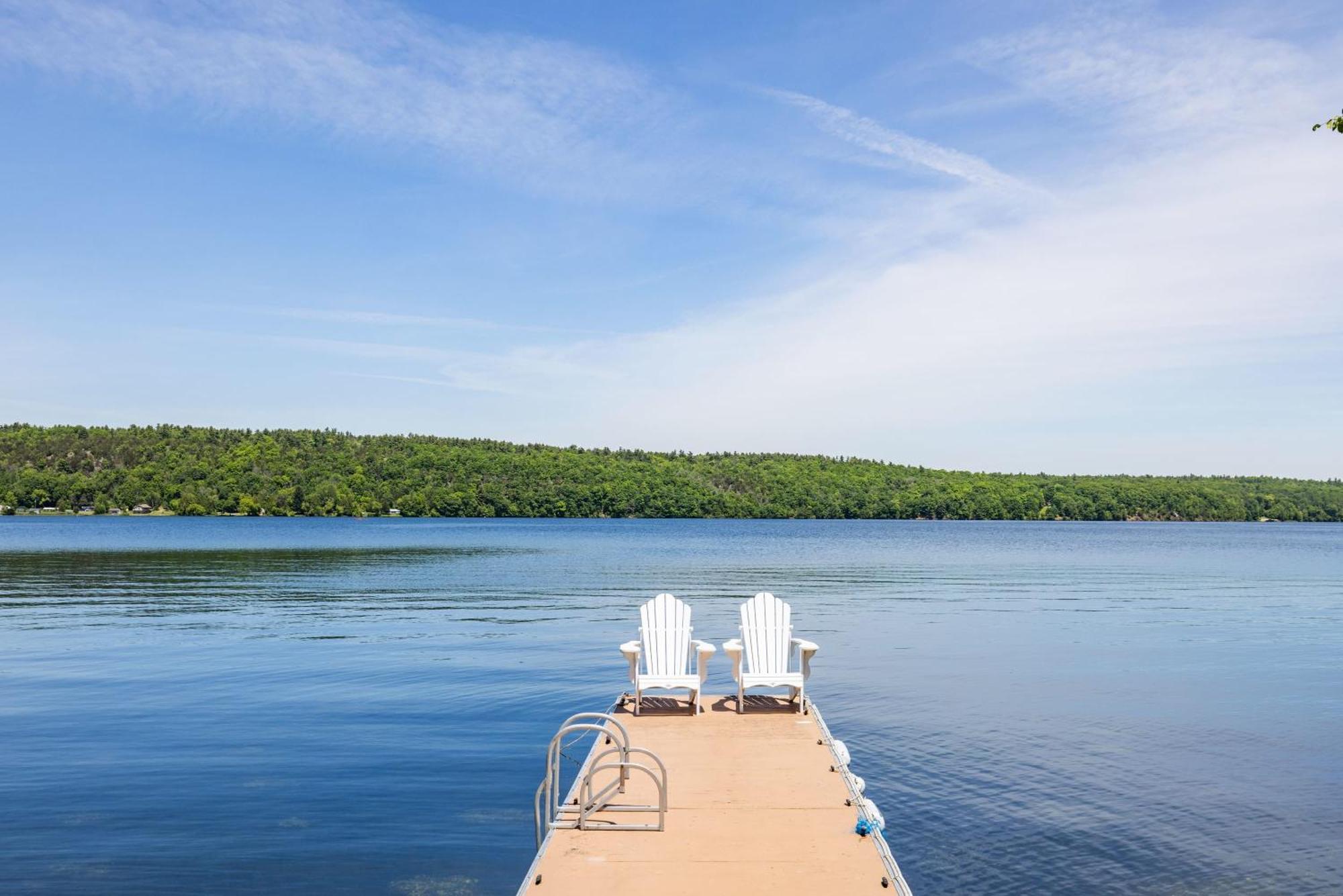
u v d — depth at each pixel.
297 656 17.67
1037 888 7.22
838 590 33.41
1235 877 7.42
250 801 9.01
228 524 104.75
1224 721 12.61
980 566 47.75
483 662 17.03
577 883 5.82
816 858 6.24
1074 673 16.30
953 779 9.93
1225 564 51.03
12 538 69.81
